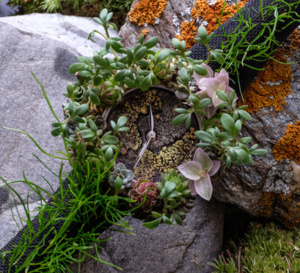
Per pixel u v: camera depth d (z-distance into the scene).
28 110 0.33
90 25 0.37
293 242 0.31
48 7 0.38
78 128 0.25
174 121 0.25
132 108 0.26
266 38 0.28
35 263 0.26
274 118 0.30
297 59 0.31
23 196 0.32
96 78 0.25
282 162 0.30
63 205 0.27
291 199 0.30
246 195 0.30
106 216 0.26
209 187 0.25
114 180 0.25
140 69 0.25
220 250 0.32
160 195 0.25
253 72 0.29
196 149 0.25
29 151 0.32
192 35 0.33
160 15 0.33
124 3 0.38
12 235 0.31
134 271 0.30
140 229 0.31
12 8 0.40
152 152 0.26
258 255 0.31
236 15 0.29
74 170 0.25
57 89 0.34
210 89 0.25
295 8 0.28
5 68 0.34
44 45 0.34
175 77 0.26
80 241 0.27
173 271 0.31
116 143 0.25
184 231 0.31
